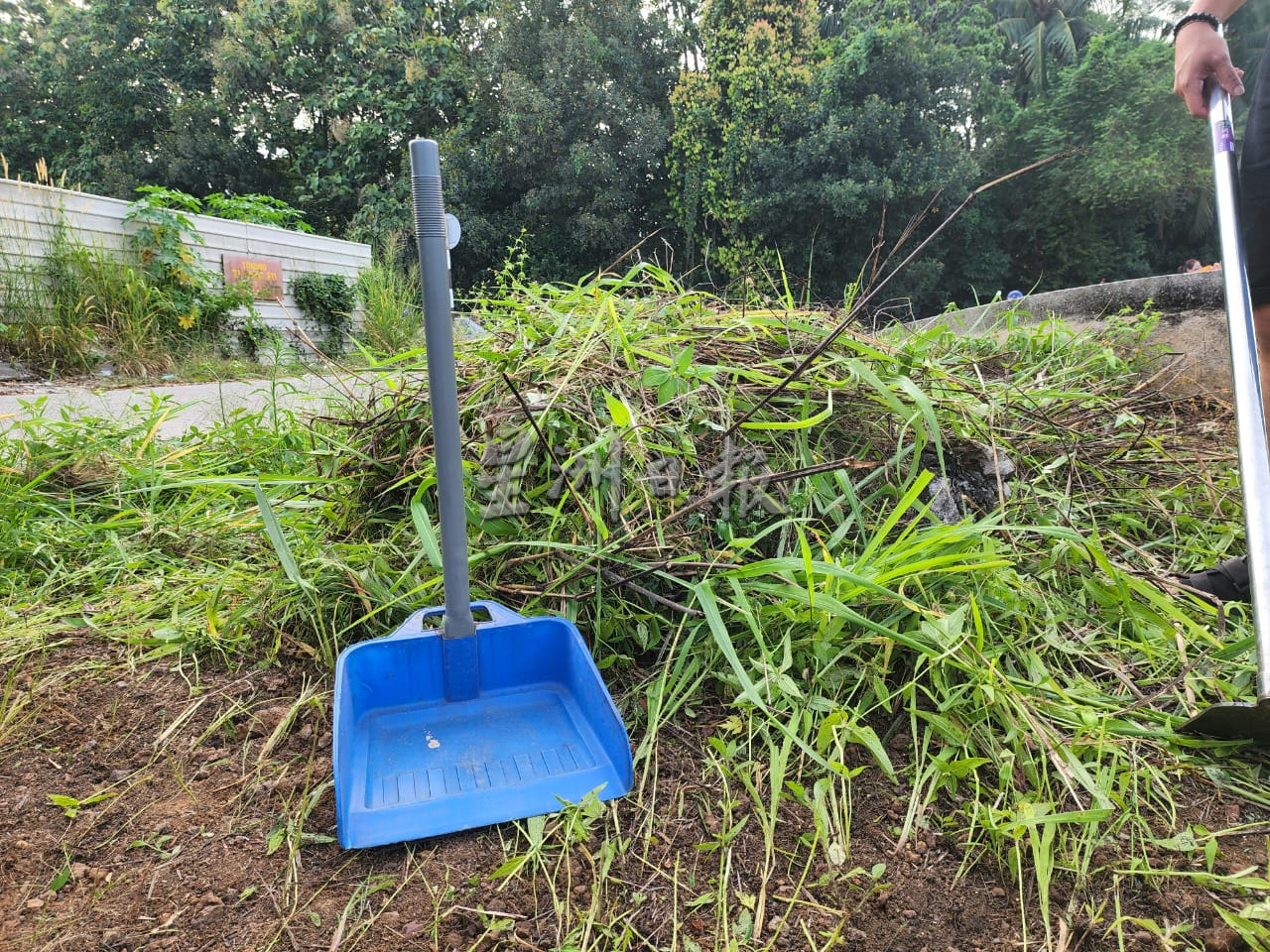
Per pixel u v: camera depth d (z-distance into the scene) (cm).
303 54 1805
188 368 591
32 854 86
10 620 140
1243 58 1556
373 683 107
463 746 102
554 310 182
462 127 1576
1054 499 160
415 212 97
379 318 766
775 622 118
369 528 162
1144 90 1545
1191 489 184
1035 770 94
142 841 88
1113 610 130
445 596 107
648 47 1587
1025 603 129
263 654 130
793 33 1446
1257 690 104
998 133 1716
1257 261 155
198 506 180
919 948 75
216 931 76
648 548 124
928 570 113
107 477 202
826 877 83
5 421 336
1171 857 87
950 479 157
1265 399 162
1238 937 76
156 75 1981
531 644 113
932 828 90
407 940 75
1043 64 1870
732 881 83
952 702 102
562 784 94
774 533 143
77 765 102
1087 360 252
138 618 139
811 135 1315
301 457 196
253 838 89
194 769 101
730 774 98
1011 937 77
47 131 2080
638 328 170
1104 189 1573
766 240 1381
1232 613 136
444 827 88
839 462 131
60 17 2042
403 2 1784
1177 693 112
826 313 194
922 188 1336
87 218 623
